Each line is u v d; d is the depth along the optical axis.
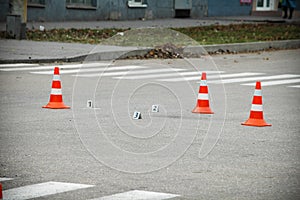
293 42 30.03
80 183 7.84
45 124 11.36
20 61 20.52
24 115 12.20
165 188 7.69
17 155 9.17
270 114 13.02
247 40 29.50
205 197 7.36
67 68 19.55
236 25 38.19
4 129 10.93
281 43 29.42
